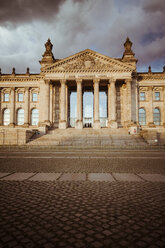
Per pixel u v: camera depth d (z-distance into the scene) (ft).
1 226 12.12
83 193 19.81
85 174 30.01
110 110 176.45
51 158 52.39
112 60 165.68
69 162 44.24
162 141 119.75
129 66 165.37
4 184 23.61
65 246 9.84
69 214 14.16
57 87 190.39
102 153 69.41
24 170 33.63
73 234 11.10
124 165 39.75
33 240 10.43
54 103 187.52
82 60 168.66
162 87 191.11
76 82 168.96
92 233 11.23
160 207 15.74
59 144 108.37
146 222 12.78
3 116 200.95
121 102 185.47
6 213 14.33
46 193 19.80
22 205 16.15
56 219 13.23
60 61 167.02
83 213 14.35
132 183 24.32
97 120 159.84
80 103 163.53
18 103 199.11
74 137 123.85
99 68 166.91
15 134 114.21
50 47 192.75
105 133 138.82
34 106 197.16
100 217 13.60
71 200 17.51
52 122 180.65
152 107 186.39
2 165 39.34
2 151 78.89
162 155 61.82
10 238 10.63
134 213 14.39
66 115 181.27
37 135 131.64
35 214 14.14
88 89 197.06
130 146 99.86
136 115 173.88
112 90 165.07
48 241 10.32
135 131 136.26
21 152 73.92
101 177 27.84
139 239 10.55
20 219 13.21
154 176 28.55
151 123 183.42
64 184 23.68
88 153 69.41
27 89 197.57
